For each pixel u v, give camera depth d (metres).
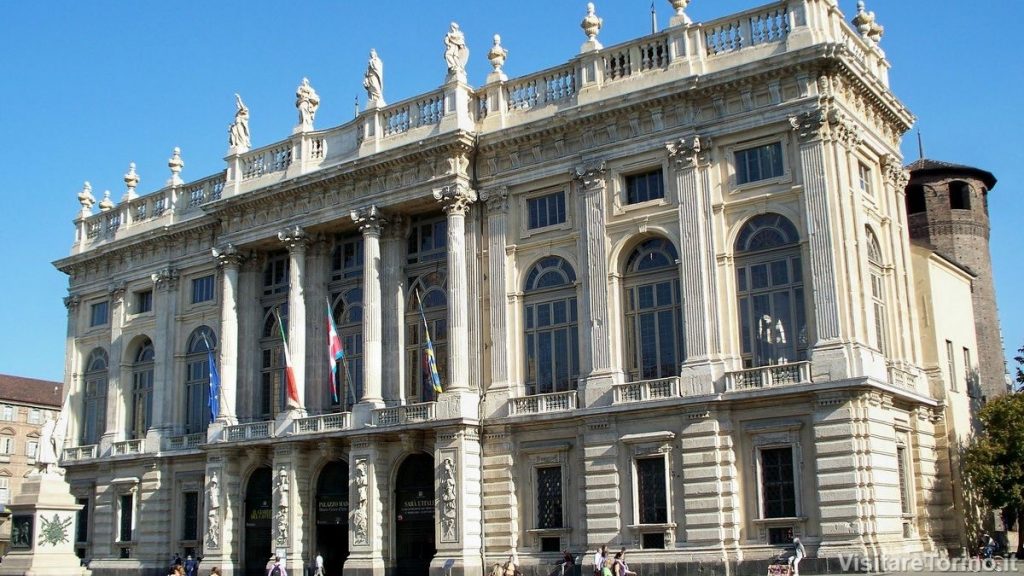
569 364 41.00
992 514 44.16
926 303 42.97
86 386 59.94
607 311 39.78
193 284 55.28
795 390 35.00
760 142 37.94
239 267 51.62
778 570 33.75
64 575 33.50
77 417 59.31
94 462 56.41
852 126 37.81
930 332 42.59
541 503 40.56
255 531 48.38
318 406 47.75
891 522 34.59
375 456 43.59
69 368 60.28
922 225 55.66
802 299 36.47
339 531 46.03
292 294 48.19
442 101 45.25
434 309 45.44
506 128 43.00
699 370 37.16
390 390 45.19
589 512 38.62
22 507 34.16
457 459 41.16
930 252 43.44
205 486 49.53
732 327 37.44
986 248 56.16
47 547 33.81
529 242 42.56
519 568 39.78
